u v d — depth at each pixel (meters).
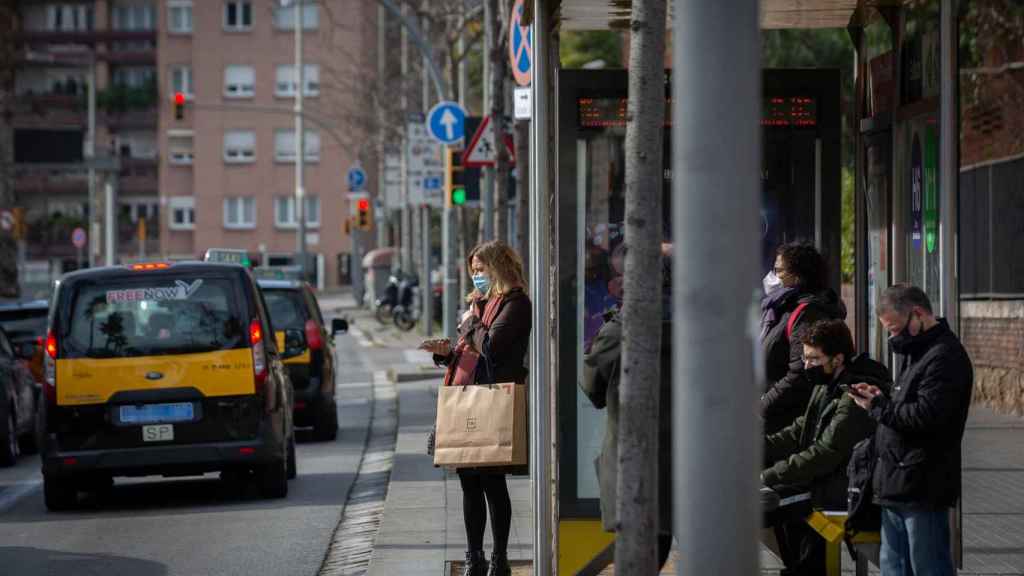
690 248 5.95
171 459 20.56
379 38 89.19
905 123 14.26
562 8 12.32
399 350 61.69
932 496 10.09
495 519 13.80
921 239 13.90
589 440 13.02
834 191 13.83
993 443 23.50
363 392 42.47
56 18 155.88
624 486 8.17
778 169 13.85
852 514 10.66
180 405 20.67
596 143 13.02
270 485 21.38
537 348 11.94
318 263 142.88
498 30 30.14
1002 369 28.00
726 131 5.96
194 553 16.97
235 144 143.00
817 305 12.38
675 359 6.02
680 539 5.96
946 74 12.95
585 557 12.89
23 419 29.81
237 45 142.00
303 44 141.25
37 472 27.11
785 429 11.87
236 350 20.80
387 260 98.00
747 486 5.90
